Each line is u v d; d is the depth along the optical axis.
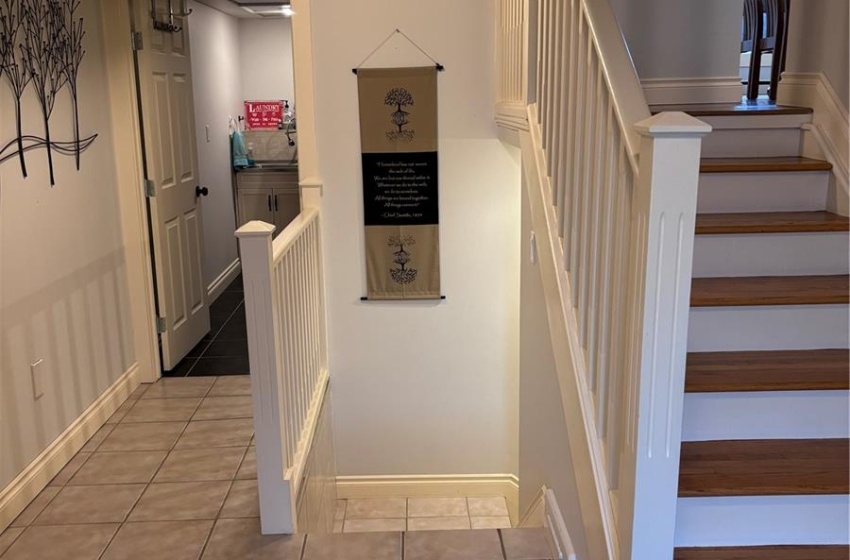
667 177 1.38
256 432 2.45
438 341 3.95
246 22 7.19
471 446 4.07
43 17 2.97
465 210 3.80
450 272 3.87
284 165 6.95
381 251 3.84
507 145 3.69
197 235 4.79
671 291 1.43
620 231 1.62
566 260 2.13
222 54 6.52
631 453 1.54
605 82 1.71
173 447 3.23
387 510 3.95
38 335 2.89
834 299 2.04
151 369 4.04
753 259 2.27
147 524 2.61
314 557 2.39
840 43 2.44
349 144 3.73
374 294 3.88
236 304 5.95
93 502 2.77
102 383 3.52
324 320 3.88
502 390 4.00
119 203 3.81
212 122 6.16
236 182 6.84
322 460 3.52
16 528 2.60
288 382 2.70
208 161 6.01
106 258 3.62
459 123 3.70
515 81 3.01
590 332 1.89
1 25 2.63
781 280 2.23
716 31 3.38
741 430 1.95
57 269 3.07
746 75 5.91
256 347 2.39
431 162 3.74
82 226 3.34
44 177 2.97
